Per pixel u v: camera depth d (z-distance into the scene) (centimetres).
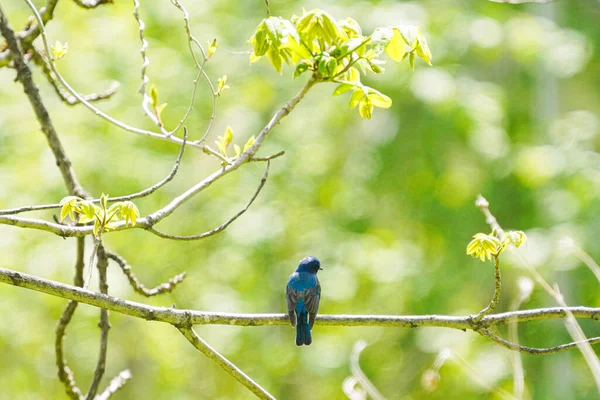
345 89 575
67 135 1706
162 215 571
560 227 1553
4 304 1642
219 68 1862
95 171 1714
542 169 1681
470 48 1764
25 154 1700
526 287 616
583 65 1797
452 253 1781
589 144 1733
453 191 1786
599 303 1506
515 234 554
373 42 541
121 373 717
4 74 1711
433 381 689
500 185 1761
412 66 564
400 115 1789
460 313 1734
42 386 1739
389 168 1833
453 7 1825
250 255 1847
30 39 794
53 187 1664
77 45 1786
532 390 1538
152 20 1853
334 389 1838
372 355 1841
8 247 1634
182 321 561
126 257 1841
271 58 559
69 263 1647
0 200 1644
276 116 623
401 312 1828
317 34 547
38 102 748
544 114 1828
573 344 556
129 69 1812
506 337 1625
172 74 1836
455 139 1759
